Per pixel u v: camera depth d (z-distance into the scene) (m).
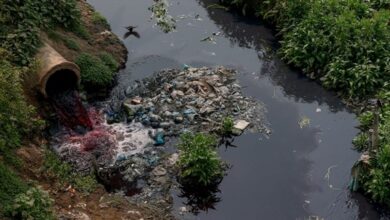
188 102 15.84
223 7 21.16
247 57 18.50
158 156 14.05
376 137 12.70
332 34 17.00
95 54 17.28
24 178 11.88
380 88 15.97
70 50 16.55
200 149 13.26
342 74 16.38
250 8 20.62
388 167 12.54
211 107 15.69
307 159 14.38
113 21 20.41
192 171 13.02
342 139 15.02
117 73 17.38
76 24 17.61
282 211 12.96
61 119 14.90
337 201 13.10
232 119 15.40
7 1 15.33
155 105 15.77
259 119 15.61
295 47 17.58
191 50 18.89
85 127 14.95
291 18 18.44
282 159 14.38
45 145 13.66
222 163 14.12
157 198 12.95
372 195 12.83
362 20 16.80
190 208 12.88
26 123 13.26
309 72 17.38
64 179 12.77
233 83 17.00
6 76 13.08
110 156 14.06
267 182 13.72
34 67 14.54
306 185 13.61
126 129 14.99
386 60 16.14
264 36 19.59
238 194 13.36
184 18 20.77
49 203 10.94
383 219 12.55
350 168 14.03
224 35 19.75
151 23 20.34
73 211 11.78
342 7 17.77
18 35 14.89
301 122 15.60
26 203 10.42
